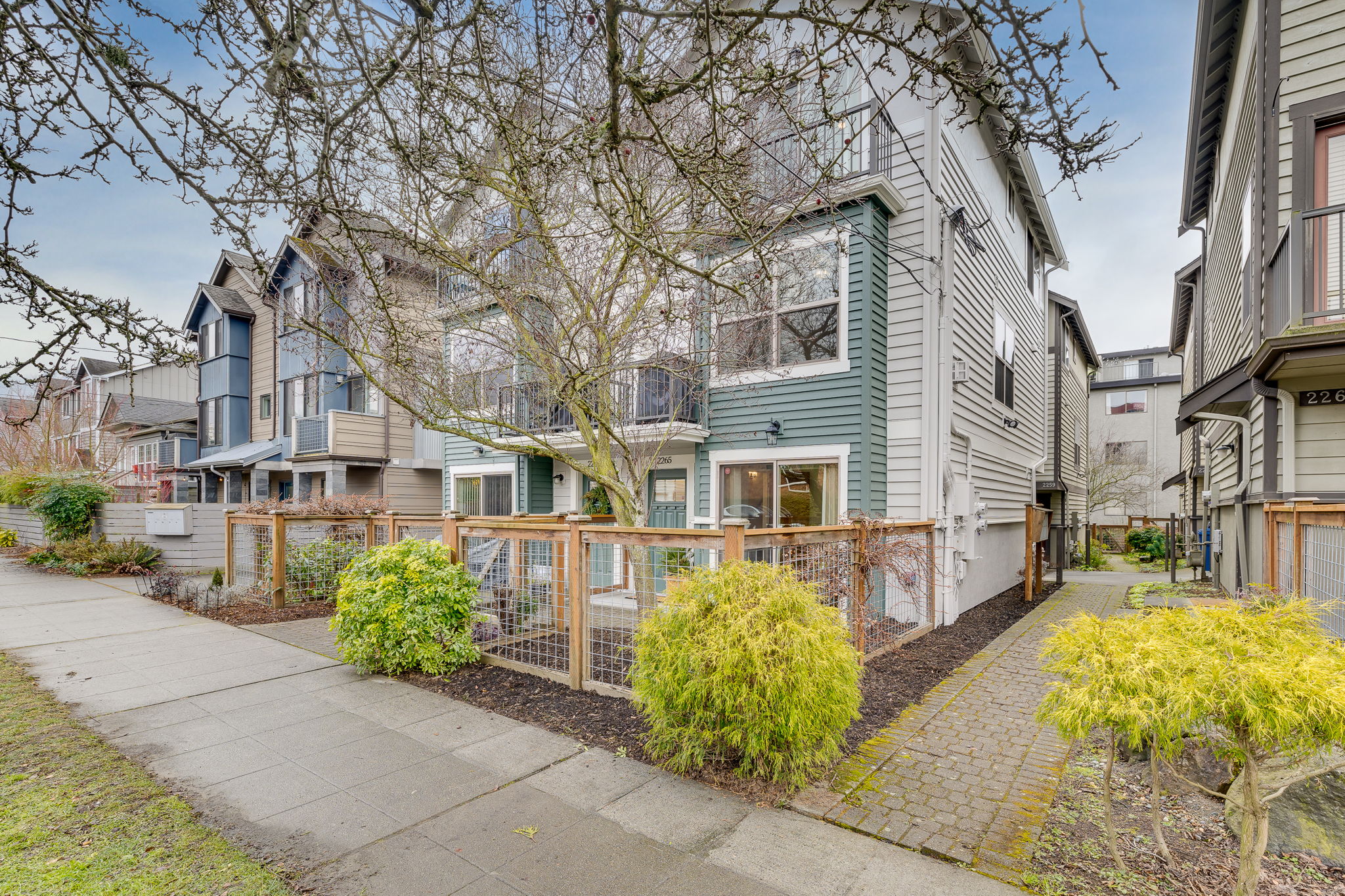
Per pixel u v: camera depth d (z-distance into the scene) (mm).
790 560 4840
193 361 3201
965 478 8156
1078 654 2498
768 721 3166
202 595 8500
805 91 5922
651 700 3488
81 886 2408
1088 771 3461
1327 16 6059
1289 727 2033
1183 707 2148
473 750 3746
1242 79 7590
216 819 2939
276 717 4262
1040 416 13969
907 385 7438
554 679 5027
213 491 18859
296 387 15805
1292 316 5574
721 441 7984
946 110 7625
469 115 3906
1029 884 2490
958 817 3014
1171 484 17000
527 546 6336
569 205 5453
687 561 5605
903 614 7098
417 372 6023
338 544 8555
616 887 2480
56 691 4766
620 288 6551
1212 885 2461
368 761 3582
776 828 2930
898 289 7531
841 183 6113
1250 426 7410
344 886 2465
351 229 3246
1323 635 2572
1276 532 5578
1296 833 2676
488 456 10711
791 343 7605
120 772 3398
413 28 2373
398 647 5090
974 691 4902
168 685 4949
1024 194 11617
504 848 2740
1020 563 11867
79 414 19953
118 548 11102
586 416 6688
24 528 14375
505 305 5527
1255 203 6578
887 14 2346
